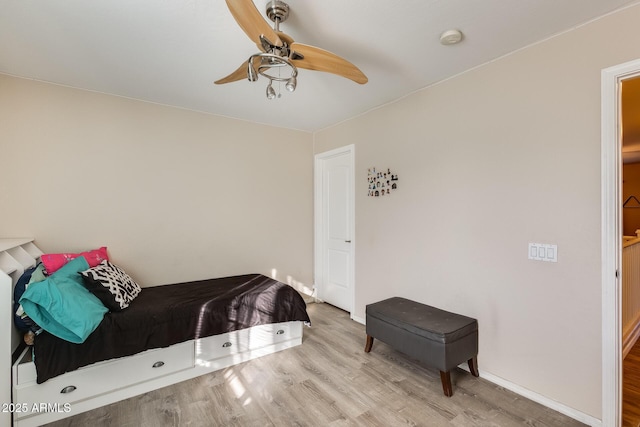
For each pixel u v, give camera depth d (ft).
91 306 6.24
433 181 8.52
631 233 19.76
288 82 5.55
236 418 6.03
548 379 6.30
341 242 12.53
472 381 7.29
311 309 12.71
